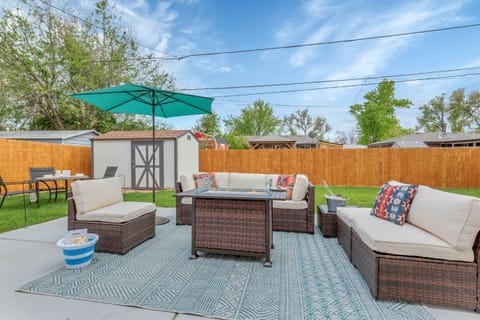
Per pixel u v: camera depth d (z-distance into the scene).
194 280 2.14
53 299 1.83
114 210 2.89
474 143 14.09
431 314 1.68
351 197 6.21
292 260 2.59
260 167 9.48
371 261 1.92
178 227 3.83
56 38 11.48
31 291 1.93
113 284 2.06
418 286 1.79
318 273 2.29
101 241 2.77
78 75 11.48
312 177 9.10
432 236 1.92
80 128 12.68
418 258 1.80
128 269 2.35
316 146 20.08
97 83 12.09
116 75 12.52
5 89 10.83
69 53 11.64
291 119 26.98
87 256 2.41
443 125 20.86
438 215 1.93
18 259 2.54
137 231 2.99
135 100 4.10
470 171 7.85
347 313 1.69
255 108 26.19
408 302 1.81
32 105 11.70
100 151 8.73
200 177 4.34
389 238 1.88
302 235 3.45
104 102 4.12
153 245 3.04
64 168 8.01
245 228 2.53
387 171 8.48
